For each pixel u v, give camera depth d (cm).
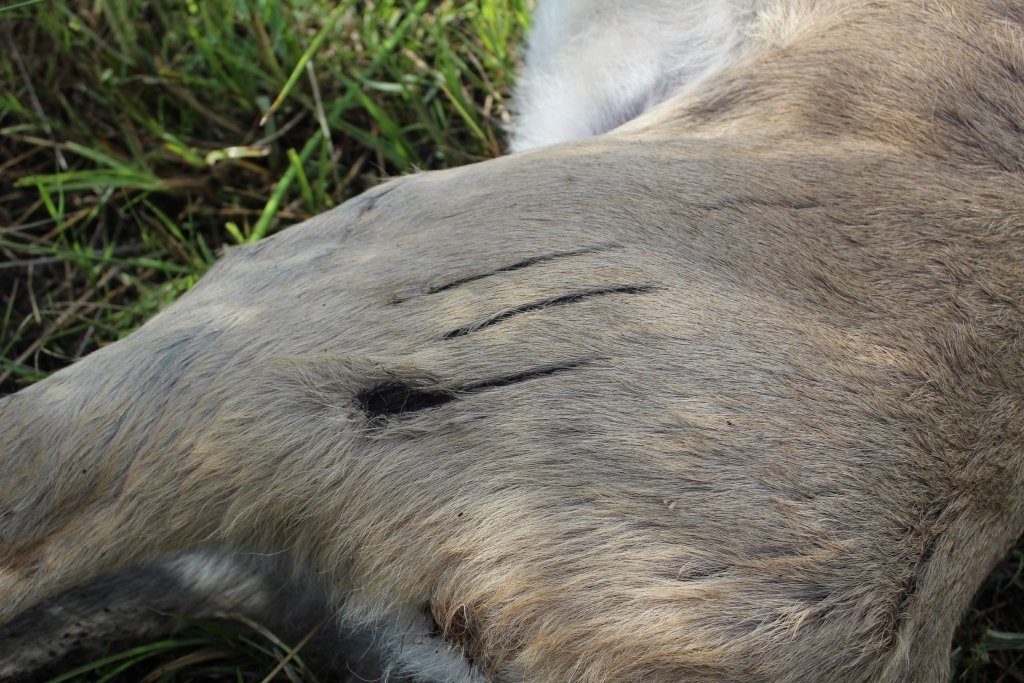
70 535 70
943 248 69
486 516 64
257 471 67
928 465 66
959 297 69
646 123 78
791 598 63
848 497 65
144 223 95
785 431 65
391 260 69
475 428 65
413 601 66
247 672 80
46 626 75
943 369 67
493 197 70
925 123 74
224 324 70
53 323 91
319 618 76
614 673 63
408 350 67
